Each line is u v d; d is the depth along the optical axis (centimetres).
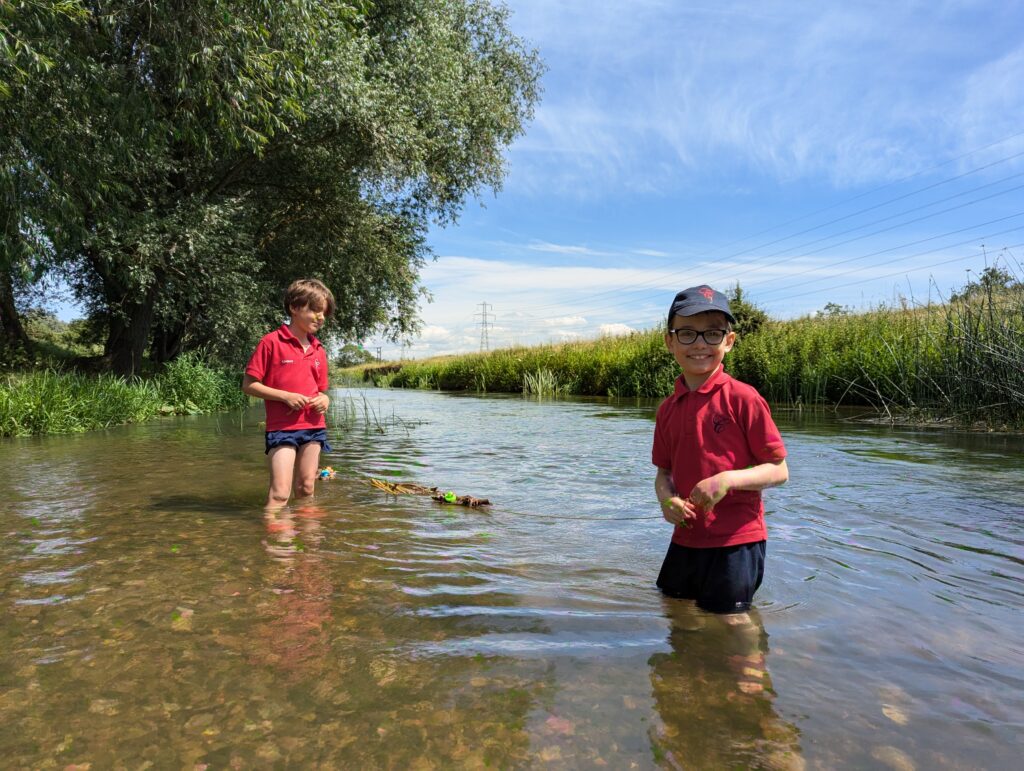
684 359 243
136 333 1493
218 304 1355
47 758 129
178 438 754
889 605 214
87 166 944
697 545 221
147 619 199
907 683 161
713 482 210
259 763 128
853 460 524
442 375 3103
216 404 1298
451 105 1661
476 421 1010
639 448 655
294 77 1004
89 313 1852
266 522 331
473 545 290
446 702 151
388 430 864
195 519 337
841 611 210
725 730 140
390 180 1584
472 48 2094
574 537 306
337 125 1331
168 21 888
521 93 2256
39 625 194
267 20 931
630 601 220
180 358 1299
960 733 139
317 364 418
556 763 128
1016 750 133
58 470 502
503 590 229
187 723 142
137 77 939
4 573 244
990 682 162
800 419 940
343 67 1232
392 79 1462
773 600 220
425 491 417
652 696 154
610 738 137
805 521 325
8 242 837
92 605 211
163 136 1027
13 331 1798
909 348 1095
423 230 2030
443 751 132
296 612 206
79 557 265
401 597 221
